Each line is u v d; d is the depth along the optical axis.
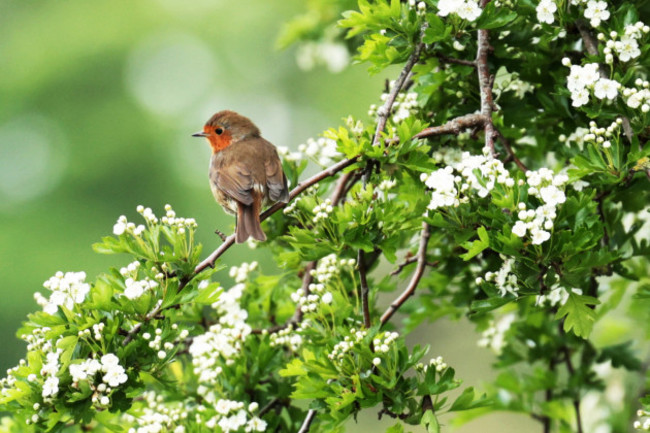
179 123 34.22
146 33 34.22
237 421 9.82
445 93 10.85
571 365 12.07
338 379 8.81
